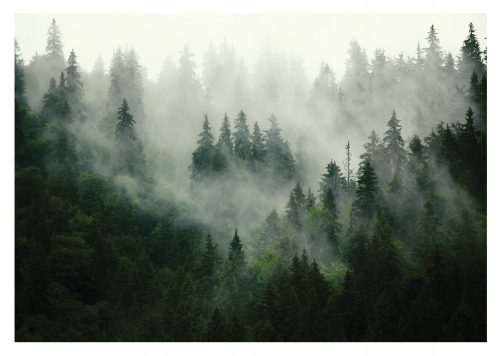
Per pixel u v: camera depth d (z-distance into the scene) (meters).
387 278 65.69
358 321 60.47
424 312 58.03
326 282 66.69
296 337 57.53
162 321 61.97
